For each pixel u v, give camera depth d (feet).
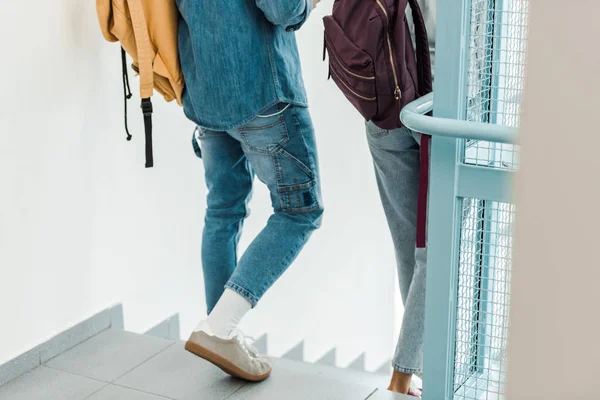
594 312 0.88
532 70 0.91
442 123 4.68
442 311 5.31
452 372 5.46
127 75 7.34
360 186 13.25
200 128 6.90
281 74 6.27
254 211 10.58
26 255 7.13
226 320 6.56
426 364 5.47
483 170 4.94
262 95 6.25
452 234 5.13
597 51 0.87
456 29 4.76
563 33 0.88
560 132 0.89
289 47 6.41
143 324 8.64
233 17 6.10
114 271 8.15
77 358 7.47
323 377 6.97
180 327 9.24
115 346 7.68
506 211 5.21
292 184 6.55
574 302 0.89
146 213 8.50
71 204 7.52
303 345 12.24
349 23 6.13
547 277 0.90
